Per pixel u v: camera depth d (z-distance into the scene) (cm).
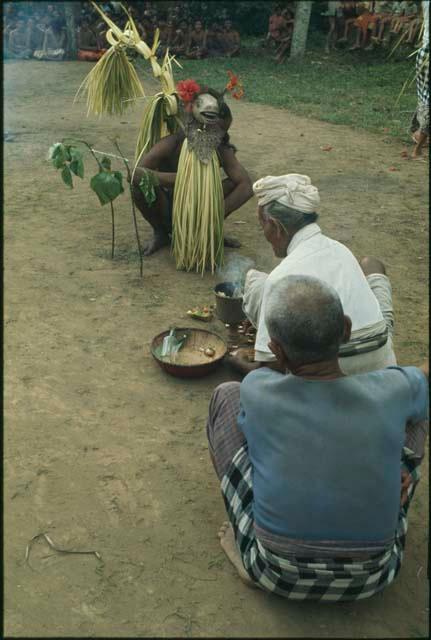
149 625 226
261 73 1472
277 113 1062
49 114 1027
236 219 594
